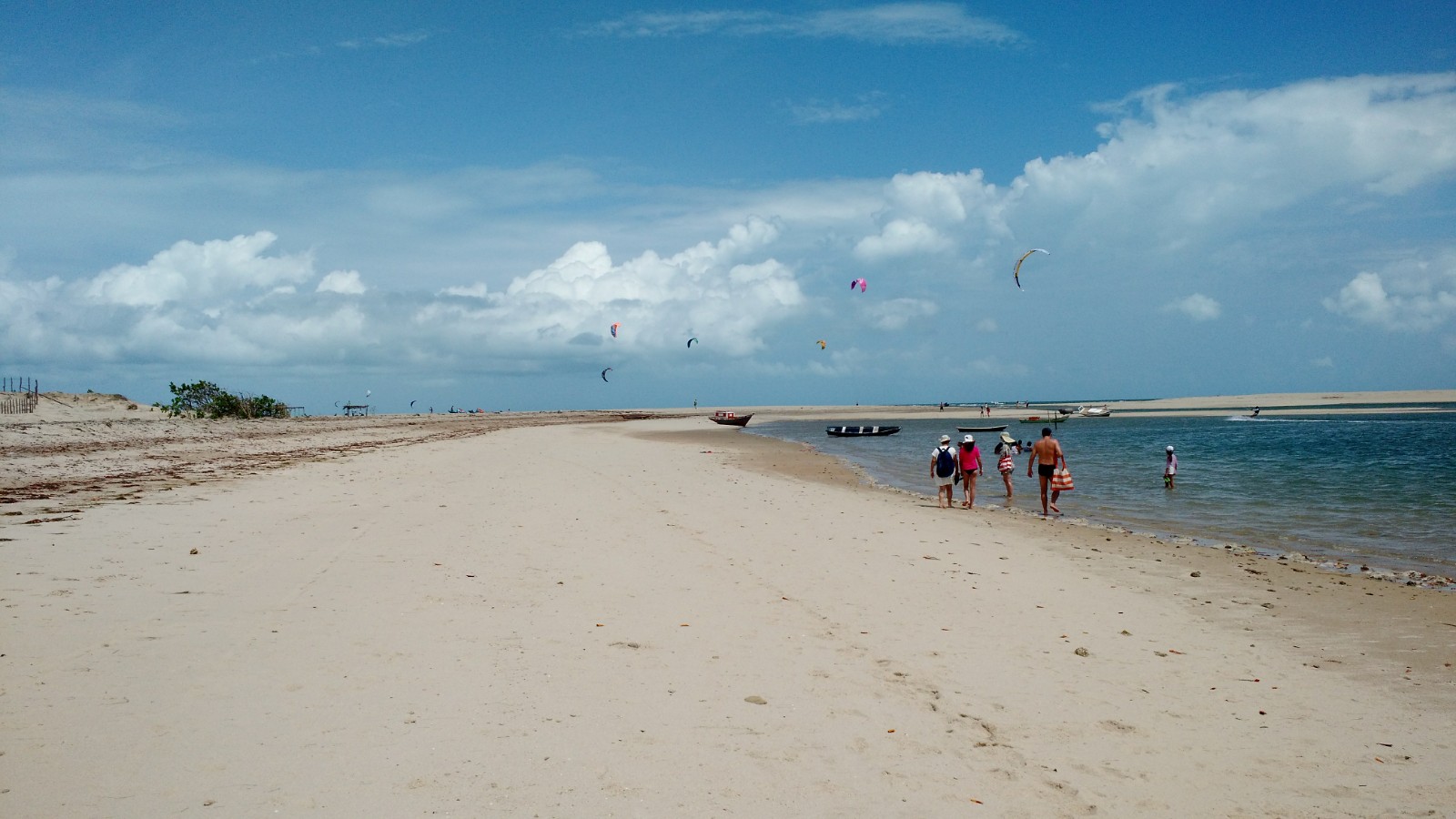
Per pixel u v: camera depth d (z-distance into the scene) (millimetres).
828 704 6328
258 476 19594
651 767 5070
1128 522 18078
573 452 33781
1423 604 10406
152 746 4883
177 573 9102
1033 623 9000
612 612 8523
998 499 22609
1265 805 5117
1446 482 25172
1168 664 7785
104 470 20297
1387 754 5918
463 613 8141
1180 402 176625
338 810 4293
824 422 97250
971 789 5102
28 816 4027
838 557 12250
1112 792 5184
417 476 20875
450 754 5027
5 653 6234
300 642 6977
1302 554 14367
